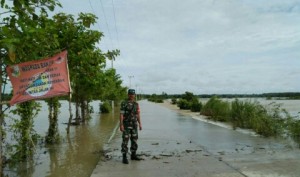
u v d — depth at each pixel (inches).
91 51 474.0
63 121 908.6
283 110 757.3
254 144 468.8
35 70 252.4
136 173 307.4
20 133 374.0
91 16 388.5
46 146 477.7
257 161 352.5
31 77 251.9
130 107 363.9
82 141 524.4
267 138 528.1
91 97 836.0
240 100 785.6
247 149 428.5
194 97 1662.2
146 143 485.4
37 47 267.6
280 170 311.7
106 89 924.6
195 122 842.2
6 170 340.2
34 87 251.3
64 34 433.7
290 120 573.0
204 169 320.2
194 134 587.8
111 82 1003.3
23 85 251.6
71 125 792.9
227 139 521.7
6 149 363.6
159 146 458.6
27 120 373.7
